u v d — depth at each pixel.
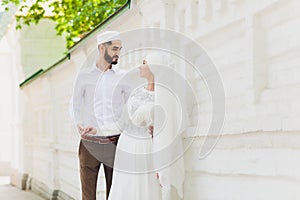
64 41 13.40
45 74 10.17
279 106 3.06
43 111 11.08
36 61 13.26
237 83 3.57
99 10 11.84
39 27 13.27
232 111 3.63
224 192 3.76
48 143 10.21
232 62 3.64
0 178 16.56
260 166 3.26
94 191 5.42
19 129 13.60
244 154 3.46
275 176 3.10
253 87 3.31
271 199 3.14
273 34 3.18
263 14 3.27
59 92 9.38
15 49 14.42
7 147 17.84
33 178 12.28
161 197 4.45
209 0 3.93
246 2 3.40
